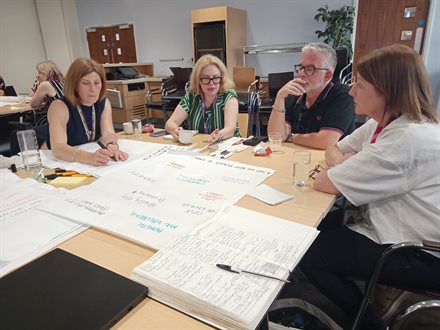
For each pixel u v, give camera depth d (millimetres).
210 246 756
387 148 1012
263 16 5516
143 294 618
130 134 2074
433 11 4355
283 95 1791
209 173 1305
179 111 2244
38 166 1434
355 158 1076
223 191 1125
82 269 689
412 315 1042
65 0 7027
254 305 567
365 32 4855
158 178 1254
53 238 844
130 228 875
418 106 1038
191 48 6375
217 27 5211
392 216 1100
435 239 1041
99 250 792
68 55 7328
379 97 1107
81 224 915
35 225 904
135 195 1095
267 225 862
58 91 3637
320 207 1007
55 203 1038
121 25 6953
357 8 4797
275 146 1657
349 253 1161
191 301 588
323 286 1222
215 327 553
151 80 6023
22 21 6980
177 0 6172
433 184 1036
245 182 1208
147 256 761
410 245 938
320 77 1724
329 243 1221
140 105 5996
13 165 1398
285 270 664
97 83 1812
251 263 686
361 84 1146
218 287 614
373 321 1184
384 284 1113
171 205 1014
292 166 1391
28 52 7195
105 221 917
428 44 4508
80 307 577
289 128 1927
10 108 3504
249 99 3865
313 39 5242
